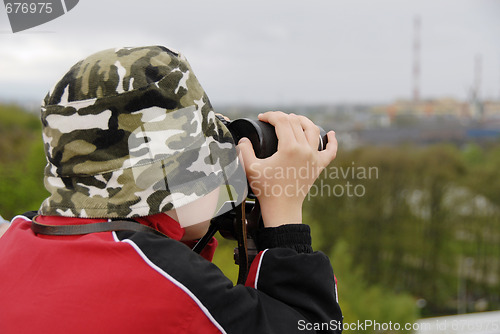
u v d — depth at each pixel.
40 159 9.98
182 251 0.71
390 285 34.84
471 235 37.22
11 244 0.77
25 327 0.67
